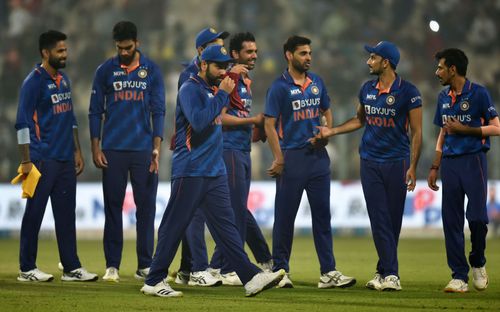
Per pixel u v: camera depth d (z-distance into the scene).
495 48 84.94
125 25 30.39
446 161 27.53
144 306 23.42
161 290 25.62
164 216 25.44
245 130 29.73
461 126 26.95
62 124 30.23
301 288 28.73
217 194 25.03
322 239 28.98
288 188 29.08
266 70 80.50
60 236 30.36
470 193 27.17
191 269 30.17
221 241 25.12
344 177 66.38
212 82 24.95
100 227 63.19
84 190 63.47
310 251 48.75
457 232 27.55
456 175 27.30
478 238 27.33
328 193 29.12
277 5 85.56
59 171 30.22
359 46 83.19
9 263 40.16
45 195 29.97
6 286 28.38
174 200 25.06
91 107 31.12
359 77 80.81
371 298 25.61
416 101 27.77
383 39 84.06
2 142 69.50
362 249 50.53
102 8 84.50
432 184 28.97
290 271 36.16
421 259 42.53
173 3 85.50
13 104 76.25
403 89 27.88
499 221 64.25
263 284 24.91
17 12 83.19
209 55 24.59
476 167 27.17
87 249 51.47
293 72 29.17
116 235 31.11
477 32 84.94
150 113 31.75
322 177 29.03
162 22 84.25
